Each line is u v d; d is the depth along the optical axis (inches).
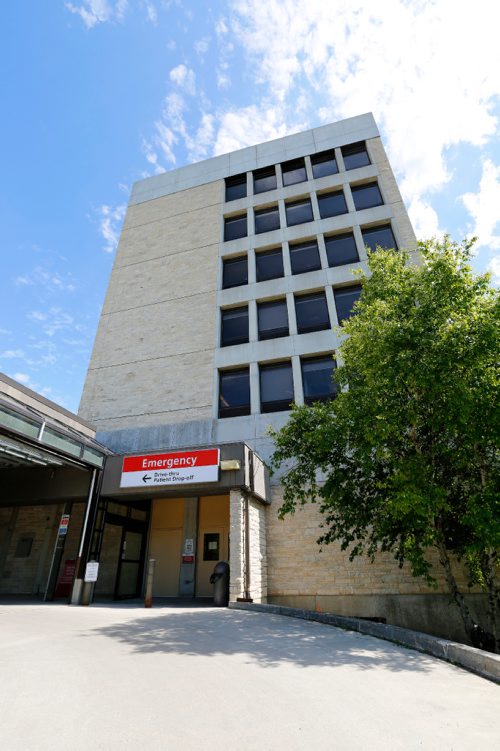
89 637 236.7
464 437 343.0
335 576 494.9
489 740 117.0
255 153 904.3
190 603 467.2
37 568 588.4
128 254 855.7
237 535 419.8
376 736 117.3
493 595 368.2
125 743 105.8
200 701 139.8
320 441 377.1
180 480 446.6
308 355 646.5
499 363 330.3
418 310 359.9
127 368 719.7
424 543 343.6
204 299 741.9
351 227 739.4
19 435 365.7
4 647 203.3
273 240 768.9
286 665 190.9
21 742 103.5
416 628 459.2
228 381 673.0
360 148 845.8
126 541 558.9
